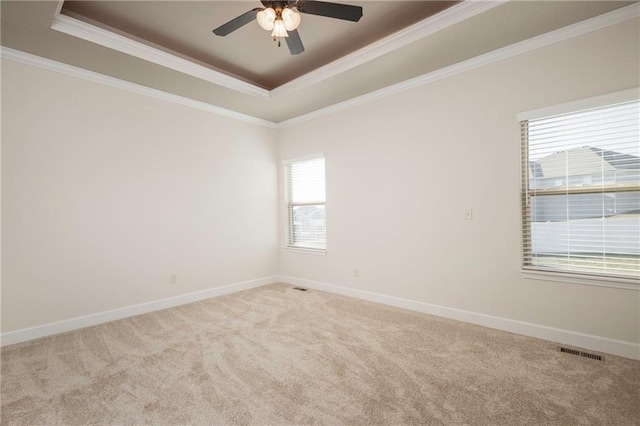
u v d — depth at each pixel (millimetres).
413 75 3344
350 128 4062
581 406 1774
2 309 2688
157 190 3668
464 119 3094
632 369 2150
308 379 2098
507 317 2869
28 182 2820
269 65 3574
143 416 1742
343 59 3160
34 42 2592
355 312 3445
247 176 4625
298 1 2100
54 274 2951
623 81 2314
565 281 2562
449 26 2455
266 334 2859
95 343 2705
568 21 2420
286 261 4973
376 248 3822
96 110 3211
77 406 1837
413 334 2820
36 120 2859
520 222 2791
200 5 2488
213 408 1806
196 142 4035
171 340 2750
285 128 4938
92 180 3188
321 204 4539
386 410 1771
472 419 1685
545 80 2633
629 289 2314
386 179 3709
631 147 2348
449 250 3219
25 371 2234
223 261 4305
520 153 2789
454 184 3174
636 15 2252
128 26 2770
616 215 2414
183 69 3164
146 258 3564
